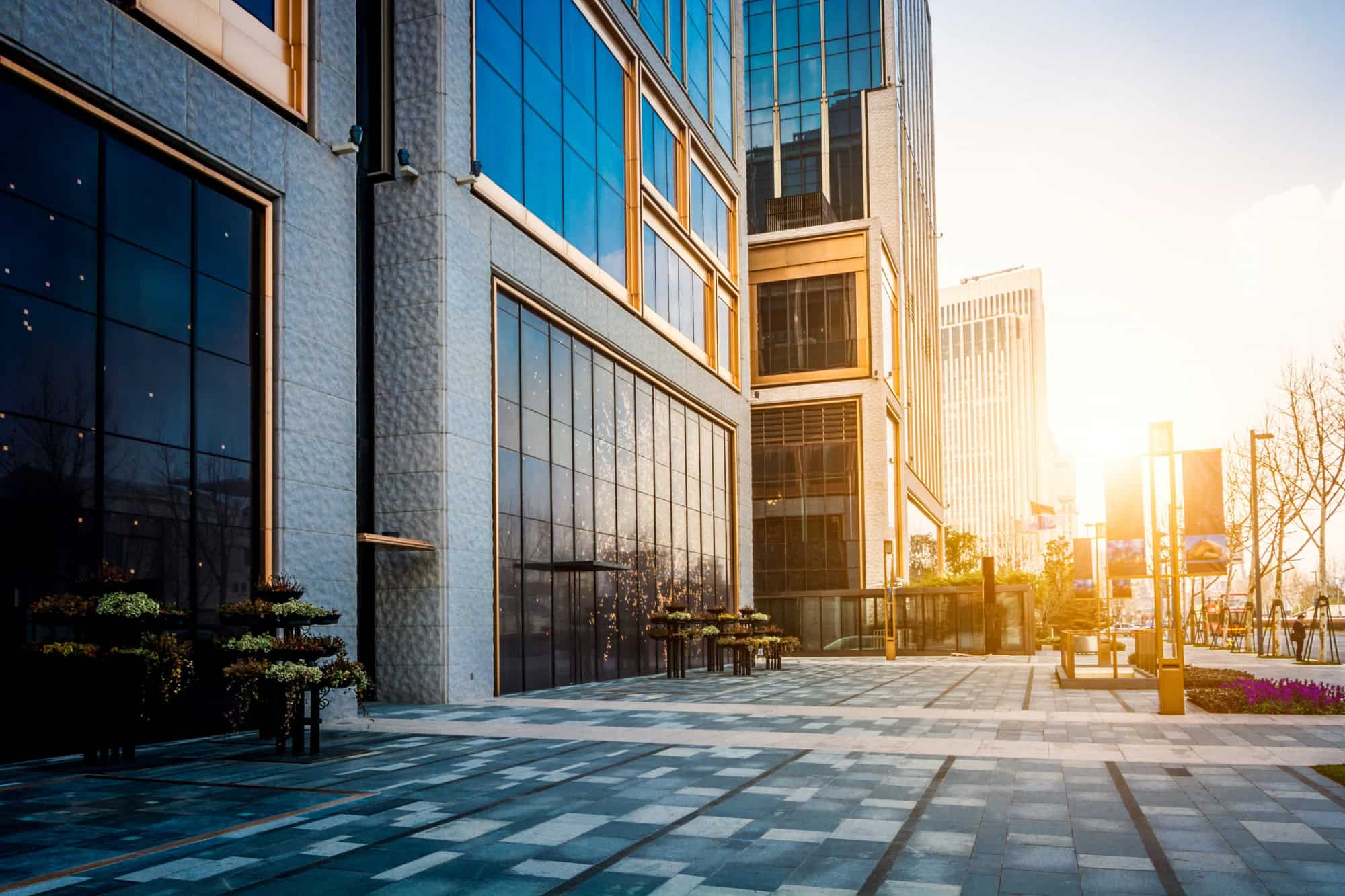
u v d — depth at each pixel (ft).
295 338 61.57
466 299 77.41
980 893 23.31
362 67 76.84
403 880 24.68
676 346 127.85
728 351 156.25
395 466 74.18
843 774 39.78
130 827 30.55
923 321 295.48
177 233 54.49
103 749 43.21
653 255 122.52
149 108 51.62
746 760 43.83
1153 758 43.16
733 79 164.04
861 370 215.31
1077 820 30.86
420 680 72.23
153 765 43.04
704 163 146.61
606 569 92.27
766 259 224.74
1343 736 50.19
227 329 57.77
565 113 98.22
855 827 30.14
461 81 78.28
